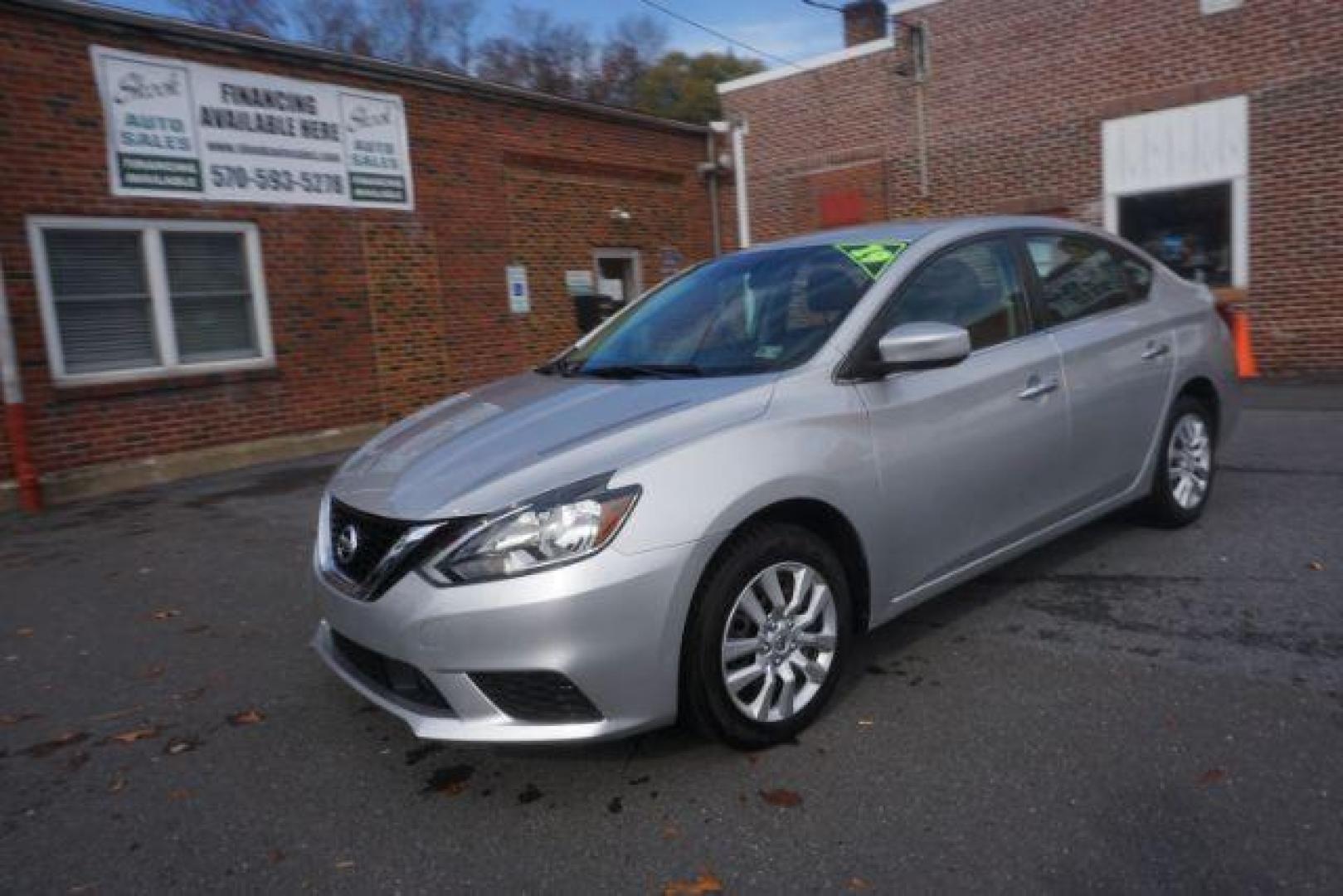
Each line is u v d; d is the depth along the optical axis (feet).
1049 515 13.70
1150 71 39.96
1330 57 35.81
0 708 13.02
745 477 9.86
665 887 8.25
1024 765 9.77
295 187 34.35
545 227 43.91
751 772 9.98
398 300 37.83
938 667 12.17
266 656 14.37
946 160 46.03
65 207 28.84
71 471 29.12
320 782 10.43
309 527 22.79
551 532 9.05
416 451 11.23
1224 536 16.49
